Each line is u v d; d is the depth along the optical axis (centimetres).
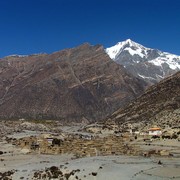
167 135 18775
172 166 10681
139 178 9050
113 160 11994
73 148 16112
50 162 12338
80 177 9144
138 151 14575
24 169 10731
